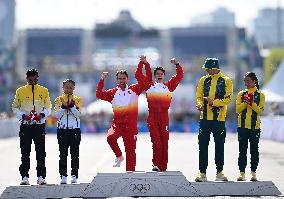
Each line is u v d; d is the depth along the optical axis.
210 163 42.09
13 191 22.86
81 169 37.81
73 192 22.94
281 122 76.75
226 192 23.11
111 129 24.41
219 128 24.31
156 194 22.95
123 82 24.48
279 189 25.70
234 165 40.41
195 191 23.00
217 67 24.41
